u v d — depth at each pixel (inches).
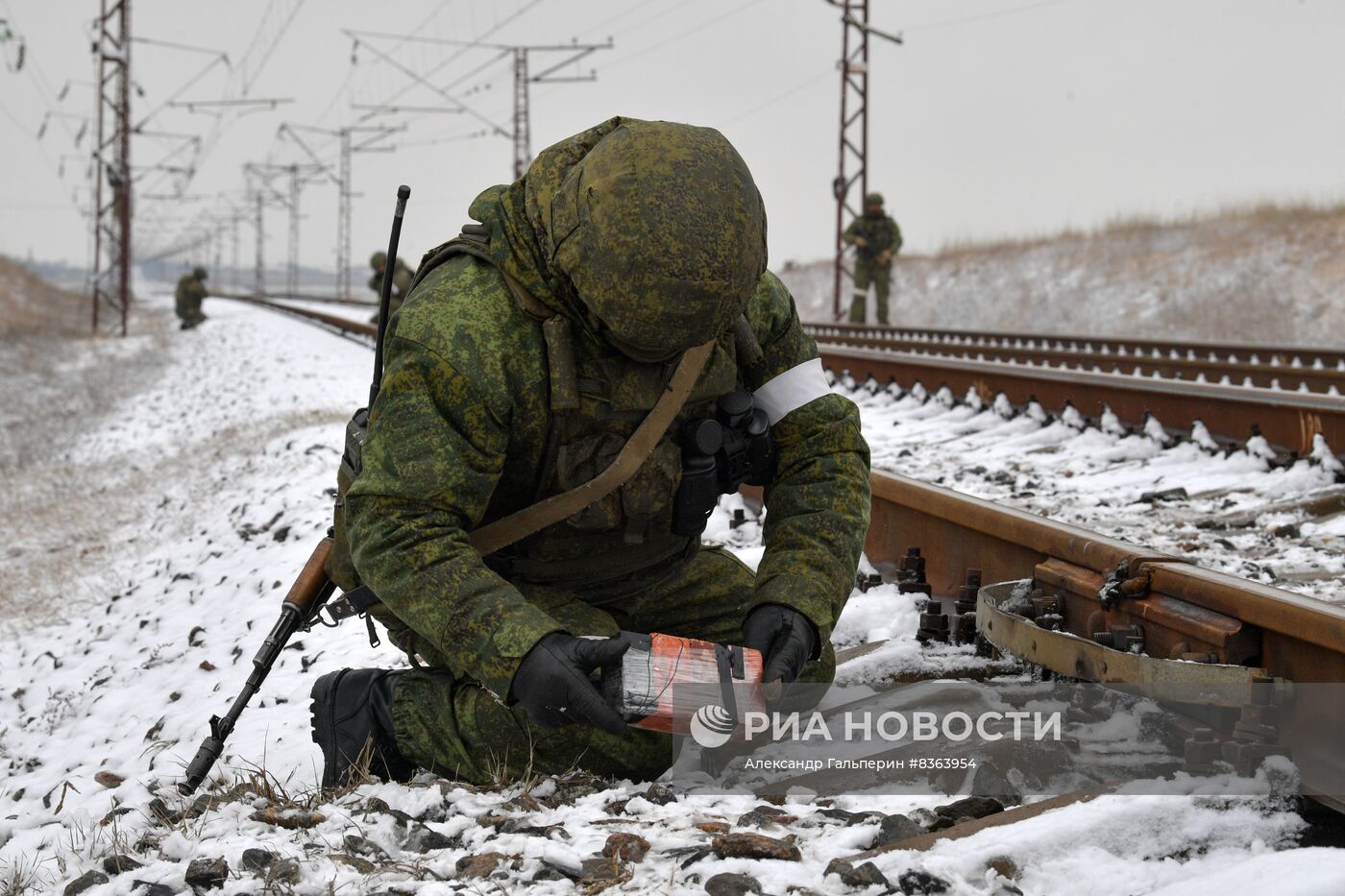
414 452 105.5
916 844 92.4
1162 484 269.0
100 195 1530.5
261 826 107.0
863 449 122.9
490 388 105.4
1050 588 140.6
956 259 1632.6
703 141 103.4
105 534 418.3
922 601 160.9
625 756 113.5
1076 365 568.7
